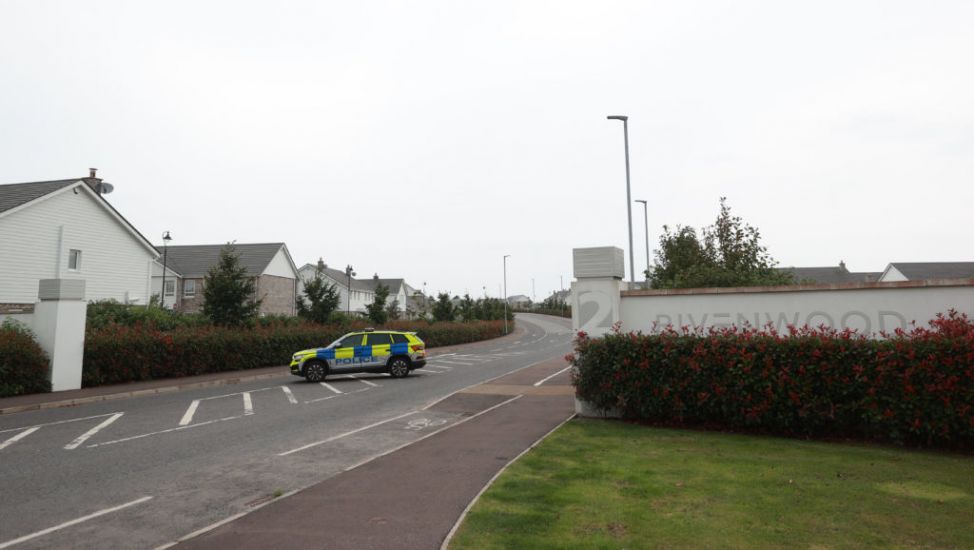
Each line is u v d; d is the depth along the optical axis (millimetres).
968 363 7441
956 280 9086
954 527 4852
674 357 9570
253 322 24422
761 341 8969
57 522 5566
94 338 16812
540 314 118750
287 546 4758
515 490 6039
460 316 61719
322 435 9867
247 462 7949
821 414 8367
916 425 7664
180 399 14781
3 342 14508
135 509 5953
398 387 17250
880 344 8219
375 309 36906
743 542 4555
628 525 4957
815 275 62531
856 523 4961
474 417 11266
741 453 7633
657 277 22953
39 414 12367
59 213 25844
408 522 5289
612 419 10445
